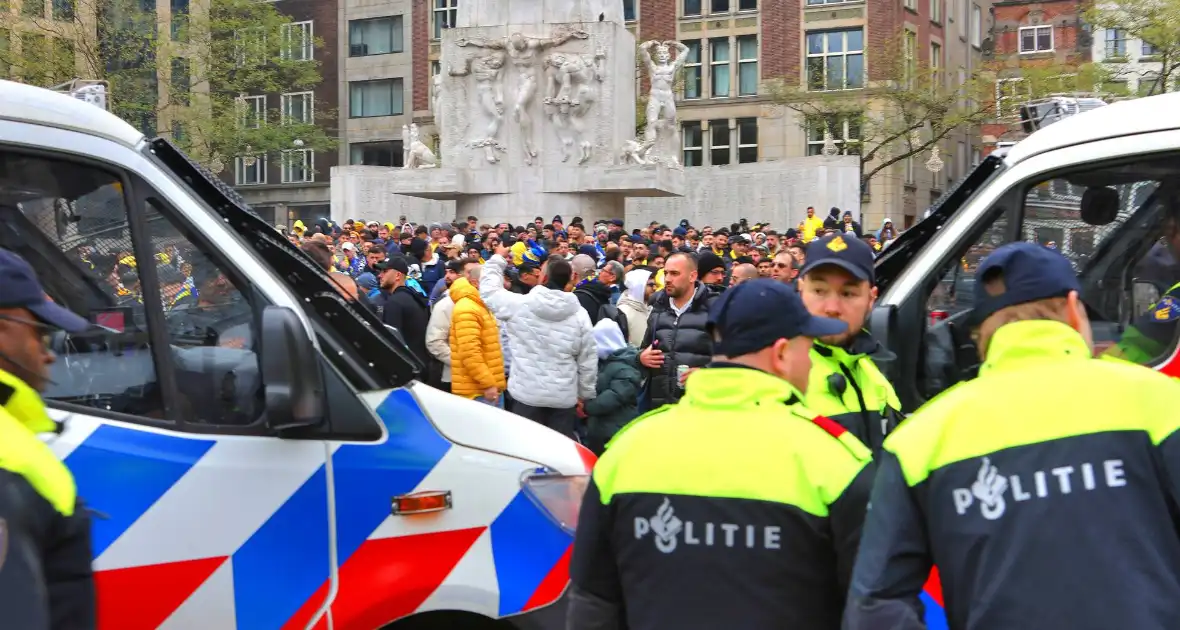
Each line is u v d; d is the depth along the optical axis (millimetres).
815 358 4254
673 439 3129
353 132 63750
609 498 3197
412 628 4262
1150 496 2711
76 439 3656
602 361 9547
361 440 4098
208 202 4266
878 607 2801
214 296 4023
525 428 4527
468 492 4219
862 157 46812
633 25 57469
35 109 3834
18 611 2500
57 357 3740
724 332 3205
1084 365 2846
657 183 26953
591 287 10953
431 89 61375
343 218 33219
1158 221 5094
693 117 56500
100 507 3621
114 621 3605
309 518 3961
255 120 49781
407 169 29594
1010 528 2723
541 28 27531
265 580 3875
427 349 10492
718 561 3023
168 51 45062
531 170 27609
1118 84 44750
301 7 64125
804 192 33969
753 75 55562
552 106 27422
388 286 10961
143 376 3861
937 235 5438
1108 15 43250
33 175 3816
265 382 3760
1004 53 53562
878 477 2930
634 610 3127
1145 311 5102
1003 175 5371
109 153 3959
